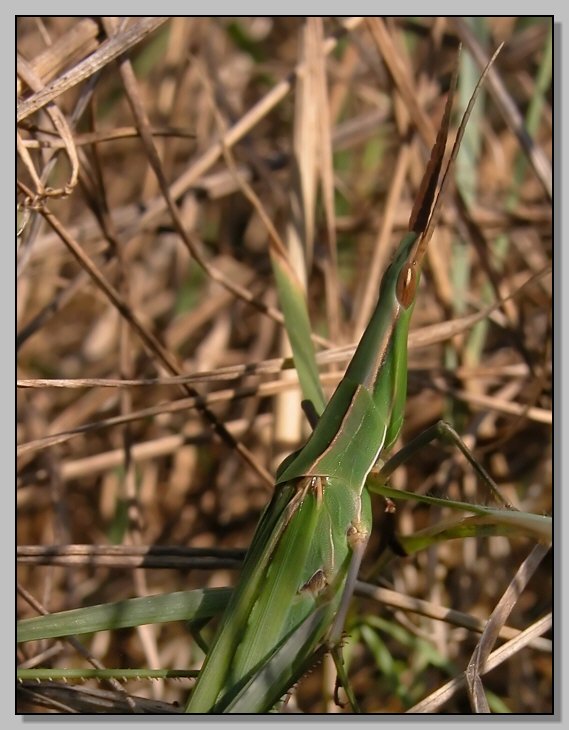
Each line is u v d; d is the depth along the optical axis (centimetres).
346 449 20
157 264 31
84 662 25
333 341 25
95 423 23
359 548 20
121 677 20
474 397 25
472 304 27
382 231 26
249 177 29
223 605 20
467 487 26
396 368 21
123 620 20
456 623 21
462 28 26
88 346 29
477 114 27
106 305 30
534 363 26
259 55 32
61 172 29
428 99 28
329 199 25
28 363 29
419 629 24
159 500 28
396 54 25
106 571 27
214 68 31
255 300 24
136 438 28
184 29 30
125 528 26
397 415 21
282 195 28
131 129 23
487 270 26
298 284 23
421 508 27
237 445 23
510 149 31
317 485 20
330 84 31
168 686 25
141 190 32
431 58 28
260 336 29
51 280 28
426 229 21
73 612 20
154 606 20
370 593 21
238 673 20
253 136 32
